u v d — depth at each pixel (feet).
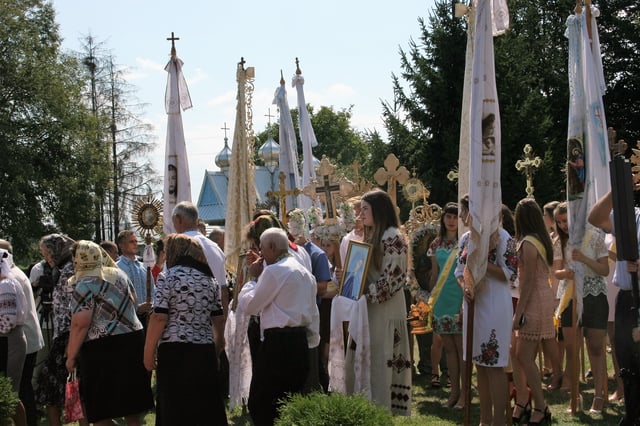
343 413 14.34
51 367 23.76
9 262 23.73
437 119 100.32
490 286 20.18
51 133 124.77
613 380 30.71
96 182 130.00
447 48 99.09
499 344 19.97
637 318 15.52
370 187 36.19
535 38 112.68
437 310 27.30
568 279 27.07
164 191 34.55
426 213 35.42
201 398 18.63
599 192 23.52
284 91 47.39
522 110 93.15
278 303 18.83
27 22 125.39
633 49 107.14
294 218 26.48
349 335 22.68
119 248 30.81
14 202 114.01
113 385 20.56
